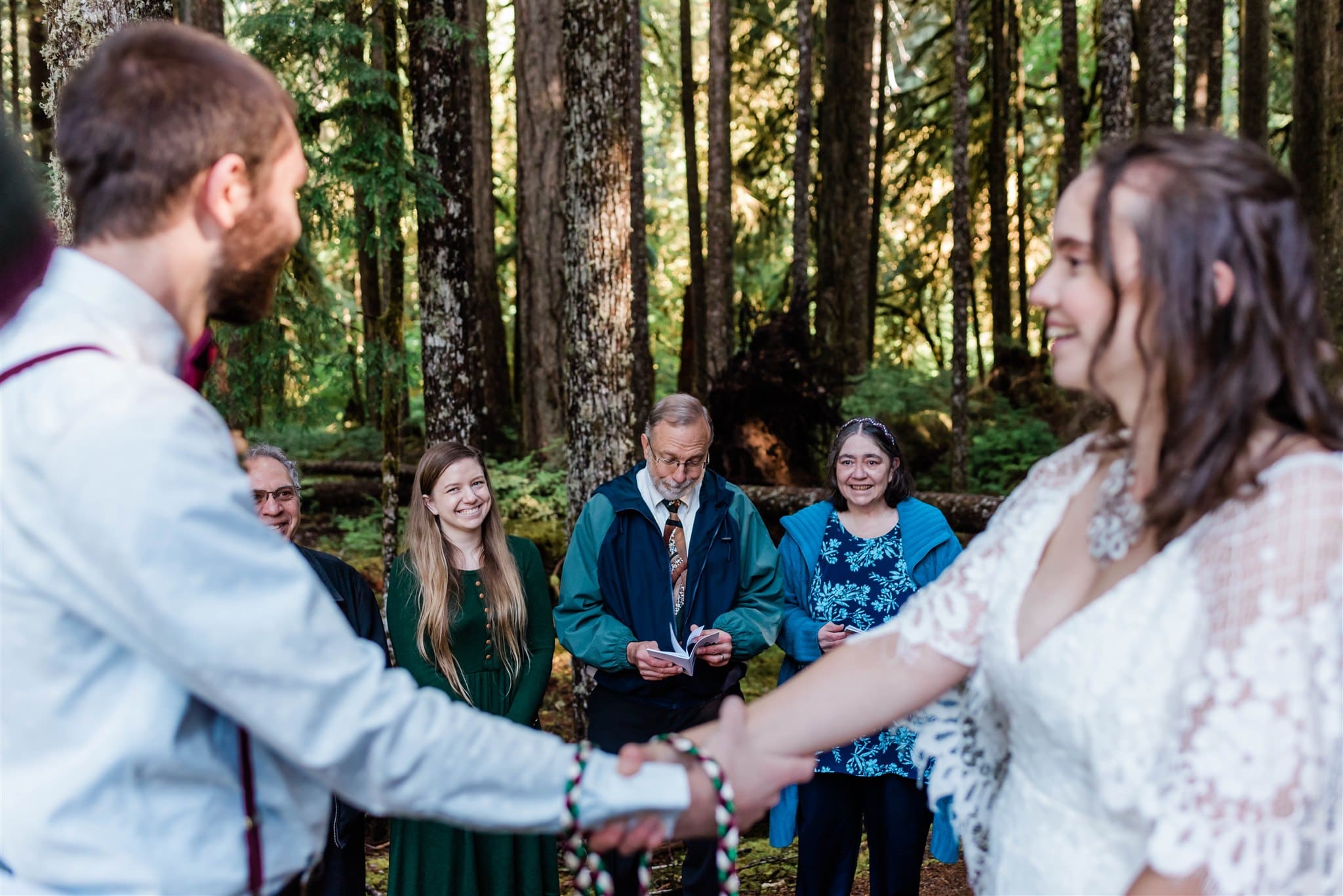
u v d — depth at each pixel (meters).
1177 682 1.01
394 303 5.24
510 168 15.28
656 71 14.05
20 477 0.94
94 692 0.97
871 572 3.42
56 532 0.93
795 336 8.06
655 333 16.08
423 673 3.09
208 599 0.93
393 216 5.01
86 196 1.05
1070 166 9.49
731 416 7.77
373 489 10.04
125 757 0.96
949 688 1.31
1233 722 0.92
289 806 1.09
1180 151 1.02
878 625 3.37
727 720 1.31
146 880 0.97
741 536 3.46
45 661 0.96
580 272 4.71
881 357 13.48
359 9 4.89
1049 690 1.10
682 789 1.21
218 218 1.06
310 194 4.80
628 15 4.65
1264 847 0.91
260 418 5.59
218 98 1.04
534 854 3.07
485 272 12.05
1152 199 1.01
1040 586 1.20
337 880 2.74
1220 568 0.98
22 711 0.96
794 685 1.35
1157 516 1.01
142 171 1.03
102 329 1.00
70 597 0.94
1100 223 1.04
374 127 4.81
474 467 3.16
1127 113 5.82
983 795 1.30
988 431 10.23
